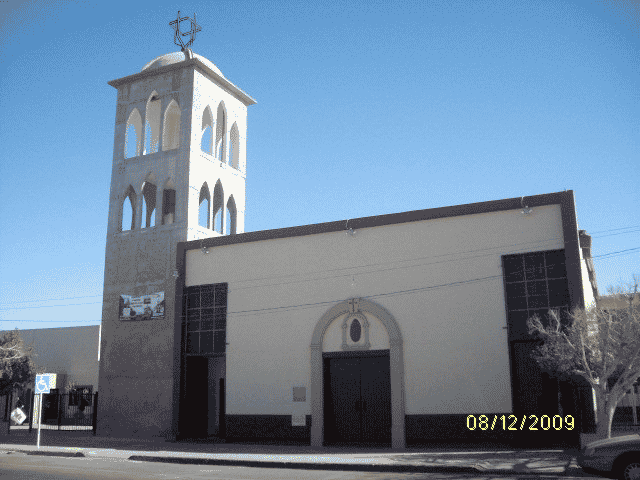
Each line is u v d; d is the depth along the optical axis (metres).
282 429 25.22
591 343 18.47
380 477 15.43
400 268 24.31
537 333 21.67
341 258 25.58
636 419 25.25
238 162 36.25
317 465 18.33
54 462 20.41
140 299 31.41
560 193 22.20
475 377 22.27
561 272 21.88
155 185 35.34
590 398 20.58
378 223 25.02
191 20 36.03
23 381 41.34
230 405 26.59
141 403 30.02
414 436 22.67
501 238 22.91
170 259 31.05
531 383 21.67
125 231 32.94
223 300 28.20
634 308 17.97
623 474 13.11
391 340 23.62
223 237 28.62
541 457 18.33
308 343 25.48
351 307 24.72
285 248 26.97
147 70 34.06
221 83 35.09
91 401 42.97
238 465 19.52
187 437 28.48
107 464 19.66
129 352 31.00
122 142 34.56
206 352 28.16
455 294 23.17
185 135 32.47
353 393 24.55
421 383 22.95
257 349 26.55
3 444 27.06
